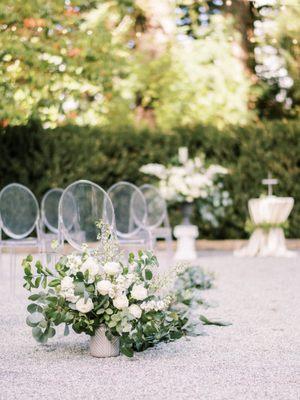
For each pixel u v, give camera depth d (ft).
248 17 43.75
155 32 43.16
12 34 33.73
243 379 10.69
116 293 11.87
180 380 10.64
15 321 15.39
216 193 32.50
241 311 16.49
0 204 19.24
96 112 38.86
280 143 34.53
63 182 32.30
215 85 40.70
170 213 33.55
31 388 10.28
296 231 34.81
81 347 12.92
